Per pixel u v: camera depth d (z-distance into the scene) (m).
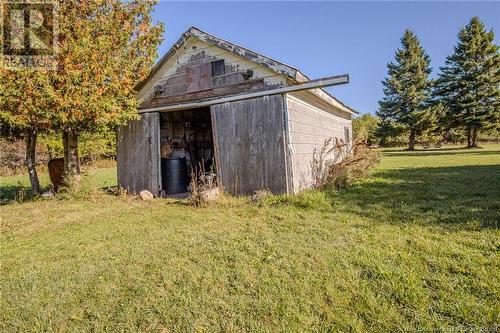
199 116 10.20
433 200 4.91
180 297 2.25
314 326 1.84
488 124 24.47
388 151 25.41
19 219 5.13
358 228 3.65
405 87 28.50
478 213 3.93
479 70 25.22
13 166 16.83
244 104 6.14
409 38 28.58
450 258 2.62
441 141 29.91
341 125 11.53
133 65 7.34
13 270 2.94
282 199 5.25
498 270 2.35
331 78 5.23
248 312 2.02
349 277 2.40
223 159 6.42
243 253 3.03
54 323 2.04
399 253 2.79
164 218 4.79
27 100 5.76
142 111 7.58
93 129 7.21
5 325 2.04
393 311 1.93
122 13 7.13
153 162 7.38
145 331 1.90
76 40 6.33
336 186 6.66
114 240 3.75
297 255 2.90
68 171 7.57
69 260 3.13
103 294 2.37
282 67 5.46
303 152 6.61
